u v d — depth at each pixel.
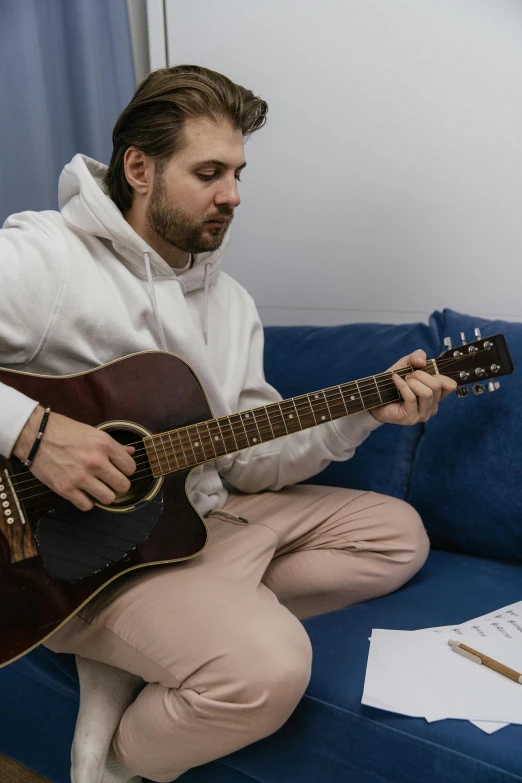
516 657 1.08
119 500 1.20
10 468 1.12
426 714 0.98
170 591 1.15
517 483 1.45
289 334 1.84
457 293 1.86
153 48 2.19
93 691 1.20
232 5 2.05
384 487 1.62
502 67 1.72
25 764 1.49
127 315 1.32
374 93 1.89
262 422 1.28
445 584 1.41
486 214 1.79
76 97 2.09
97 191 1.29
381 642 1.17
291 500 1.51
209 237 1.35
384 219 1.93
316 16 1.94
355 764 1.04
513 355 1.51
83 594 1.13
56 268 1.24
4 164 2.01
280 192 2.07
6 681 1.48
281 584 1.43
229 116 1.30
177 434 1.23
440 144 1.82
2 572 1.10
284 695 1.04
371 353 1.68
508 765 0.90
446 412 1.57
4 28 1.98
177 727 1.08
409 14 1.81
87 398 1.19
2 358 1.23
